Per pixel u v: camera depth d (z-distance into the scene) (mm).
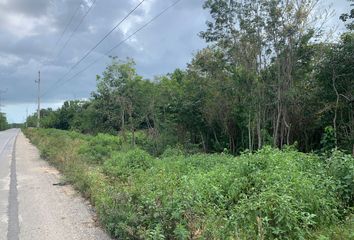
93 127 36844
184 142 23266
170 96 23297
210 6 16281
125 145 22391
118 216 5930
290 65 15594
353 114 15266
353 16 14617
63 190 10227
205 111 21297
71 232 6363
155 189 6750
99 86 25656
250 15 15750
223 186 7047
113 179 9820
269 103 16469
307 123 17406
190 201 5422
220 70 18688
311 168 7719
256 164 7422
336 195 6309
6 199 9195
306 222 4961
